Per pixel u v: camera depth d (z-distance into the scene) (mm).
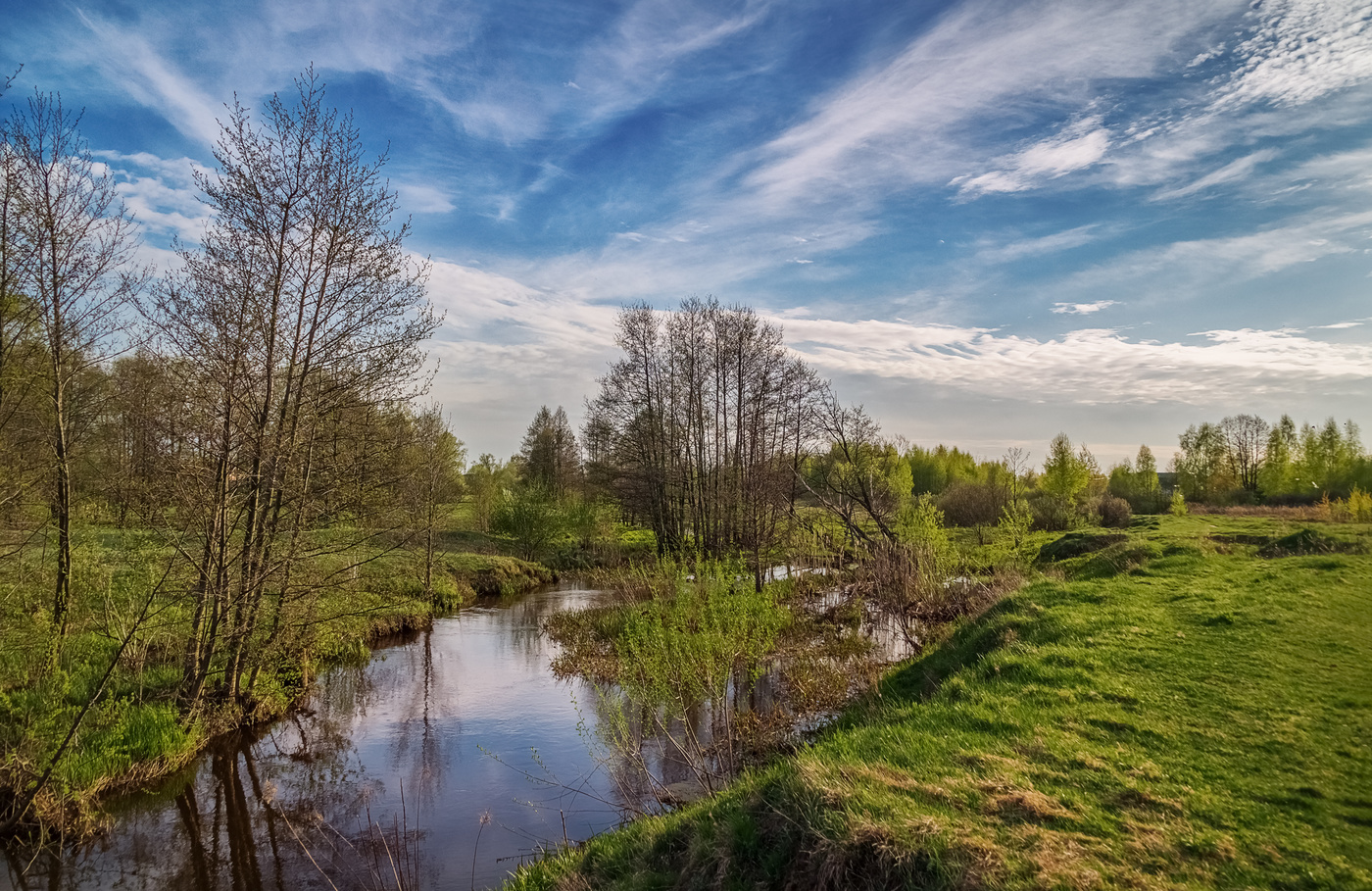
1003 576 18547
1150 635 10039
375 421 14906
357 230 14164
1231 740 6617
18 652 12250
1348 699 7168
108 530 15195
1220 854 4789
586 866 7137
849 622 21094
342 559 16156
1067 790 5906
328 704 15492
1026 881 4547
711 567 19656
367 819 10172
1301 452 54562
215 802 10805
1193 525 26156
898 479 38781
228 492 12969
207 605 13289
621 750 10664
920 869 4895
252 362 13266
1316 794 5520
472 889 8305
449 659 19562
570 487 59000
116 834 9789
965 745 7164
